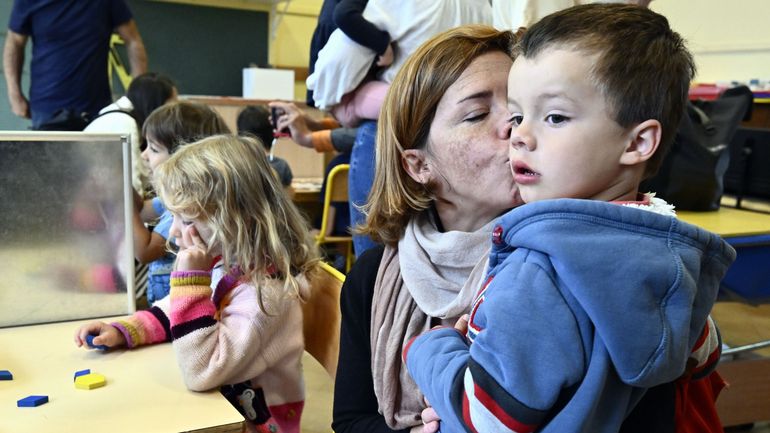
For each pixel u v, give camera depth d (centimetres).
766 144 257
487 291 70
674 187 224
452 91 89
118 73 474
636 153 68
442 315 89
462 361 70
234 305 130
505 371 62
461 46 90
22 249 138
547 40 69
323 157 449
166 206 134
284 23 538
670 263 64
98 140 140
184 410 104
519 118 74
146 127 212
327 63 218
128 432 96
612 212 65
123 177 144
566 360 62
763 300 207
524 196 74
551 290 64
